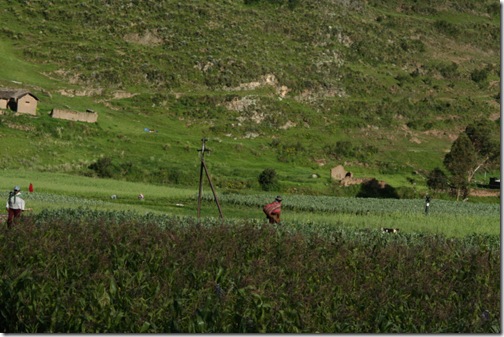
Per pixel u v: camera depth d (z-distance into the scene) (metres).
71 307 19.98
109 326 19.17
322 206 100.31
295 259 29.16
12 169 142.12
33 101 184.00
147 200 98.56
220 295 20.73
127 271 24.16
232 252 29.64
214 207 93.94
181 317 19.52
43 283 21.41
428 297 23.98
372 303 22.36
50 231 34.44
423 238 44.09
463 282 27.56
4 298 20.83
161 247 29.72
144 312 19.70
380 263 29.95
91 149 172.50
